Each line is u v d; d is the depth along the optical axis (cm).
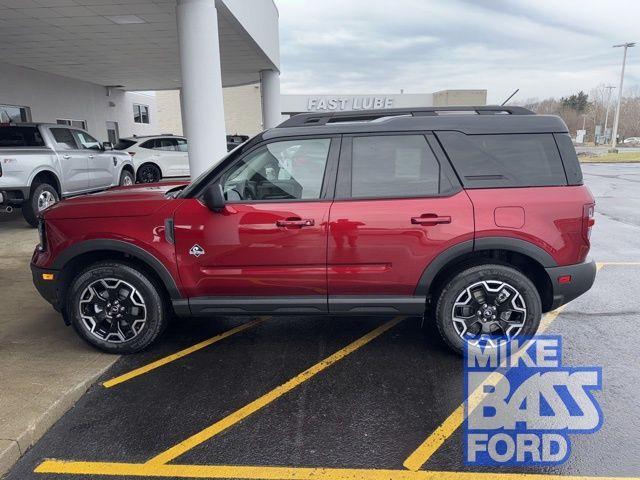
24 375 362
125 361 397
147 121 2567
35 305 513
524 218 361
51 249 395
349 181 372
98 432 304
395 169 371
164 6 953
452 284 375
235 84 2247
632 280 601
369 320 479
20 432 288
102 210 388
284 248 371
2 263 670
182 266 381
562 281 370
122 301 397
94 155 1070
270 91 1769
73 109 1867
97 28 1112
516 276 371
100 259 411
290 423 311
